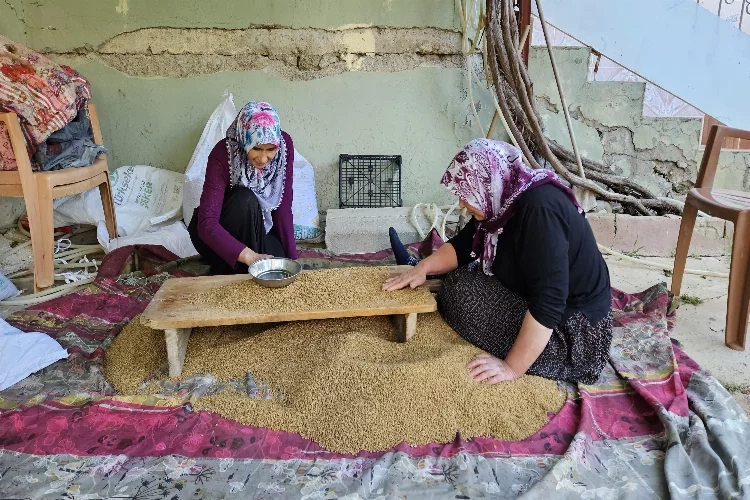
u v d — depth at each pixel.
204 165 3.44
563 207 1.77
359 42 3.60
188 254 3.23
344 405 1.77
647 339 2.25
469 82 3.56
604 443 1.72
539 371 1.96
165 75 3.62
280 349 2.08
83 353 2.16
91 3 3.48
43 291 2.73
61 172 2.78
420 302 2.03
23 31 3.53
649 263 3.25
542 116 3.78
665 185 3.88
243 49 3.59
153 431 1.73
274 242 2.70
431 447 1.69
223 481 1.55
